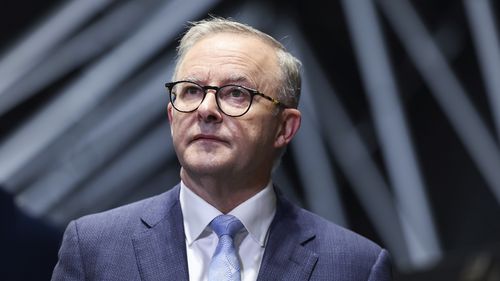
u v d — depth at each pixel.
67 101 10.03
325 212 11.64
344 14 11.01
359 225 11.84
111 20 10.10
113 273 3.70
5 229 4.98
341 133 11.66
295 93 4.02
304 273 3.80
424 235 11.46
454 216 11.48
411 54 11.23
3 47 9.70
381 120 11.38
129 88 10.44
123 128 10.50
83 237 3.81
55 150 10.03
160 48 10.34
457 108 11.30
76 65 10.03
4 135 9.80
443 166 11.54
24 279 5.04
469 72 11.24
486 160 11.26
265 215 3.89
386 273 3.92
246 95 3.76
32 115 9.93
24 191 9.78
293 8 10.88
